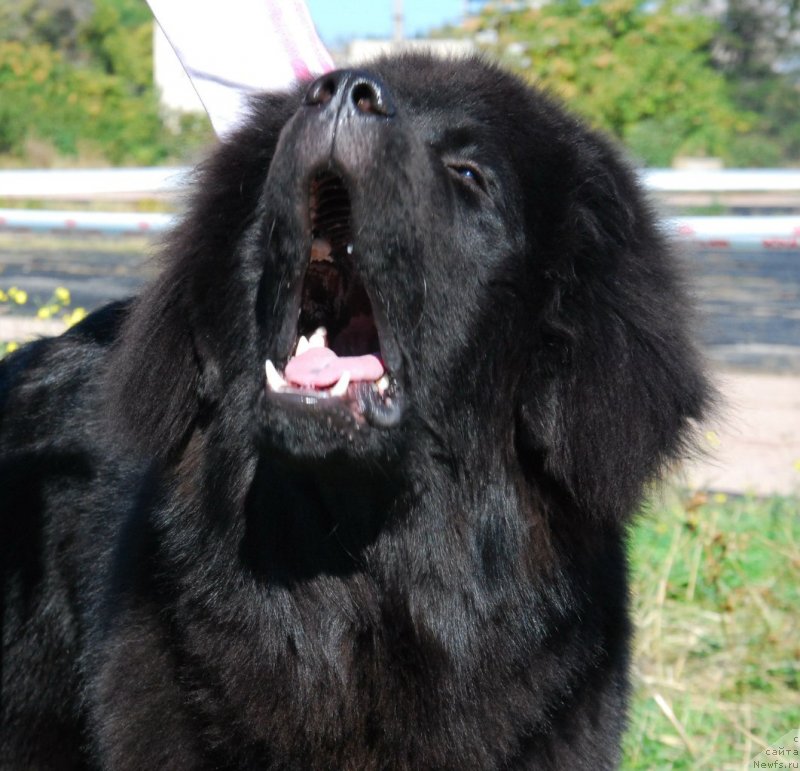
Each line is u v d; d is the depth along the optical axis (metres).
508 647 3.23
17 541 4.12
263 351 3.10
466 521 3.27
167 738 3.19
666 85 23.11
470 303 3.21
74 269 13.70
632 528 4.27
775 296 13.70
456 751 3.20
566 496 3.29
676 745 4.69
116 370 3.36
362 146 2.86
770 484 7.42
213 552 3.21
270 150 3.30
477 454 3.27
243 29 4.29
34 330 9.26
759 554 6.16
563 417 3.20
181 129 32.06
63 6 44.91
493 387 3.27
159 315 3.29
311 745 3.19
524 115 3.45
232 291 3.24
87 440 4.05
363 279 3.01
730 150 26.02
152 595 3.32
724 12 37.47
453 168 3.26
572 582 3.30
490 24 20.98
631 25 22.31
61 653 3.93
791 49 37.28
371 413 2.98
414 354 3.13
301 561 3.22
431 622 3.23
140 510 3.50
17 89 32.31
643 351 3.17
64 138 31.66
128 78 41.75
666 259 3.42
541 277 3.29
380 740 3.23
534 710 3.21
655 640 5.41
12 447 4.28
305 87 3.50
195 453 3.31
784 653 5.35
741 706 5.04
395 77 3.44
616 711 3.42
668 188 8.41
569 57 20.94
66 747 3.92
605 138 3.60
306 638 3.21
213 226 3.30
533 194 3.33
